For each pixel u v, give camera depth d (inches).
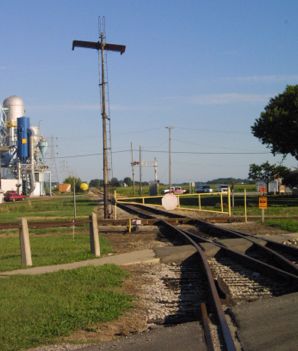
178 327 358.3
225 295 451.5
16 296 467.2
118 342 338.6
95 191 6505.9
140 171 4500.5
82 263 685.3
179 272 645.9
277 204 2406.5
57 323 385.7
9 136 4761.3
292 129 2474.2
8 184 4468.5
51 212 2096.5
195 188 4318.4
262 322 352.5
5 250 871.1
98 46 1641.2
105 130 1651.1
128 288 537.0
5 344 340.8
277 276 563.8
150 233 1155.3
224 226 1280.8
